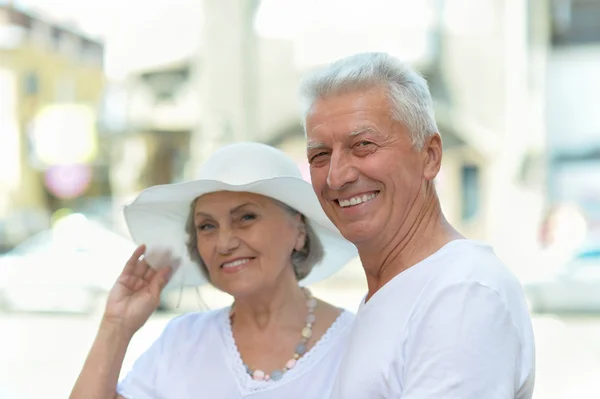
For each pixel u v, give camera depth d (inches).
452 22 560.7
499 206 549.6
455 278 60.0
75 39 1031.0
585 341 327.9
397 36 565.6
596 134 603.8
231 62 588.4
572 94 608.4
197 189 82.9
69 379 291.9
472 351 56.9
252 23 587.2
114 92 657.6
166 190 83.9
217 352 84.6
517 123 552.4
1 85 1005.2
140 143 631.8
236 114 587.5
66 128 852.6
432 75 563.2
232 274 83.0
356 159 65.1
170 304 402.0
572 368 282.4
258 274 82.6
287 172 87.0
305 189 81.3
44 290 453.7
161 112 617.9
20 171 979.3
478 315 57.7
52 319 437.4
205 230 85.7
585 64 605.9
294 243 86.5
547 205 570.6
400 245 66.7
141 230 92.9
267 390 80.7
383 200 65.4
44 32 1020.5
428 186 67.4
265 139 586.2
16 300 455.5
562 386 259.3
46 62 1019.9
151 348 88.1
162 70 616.7
